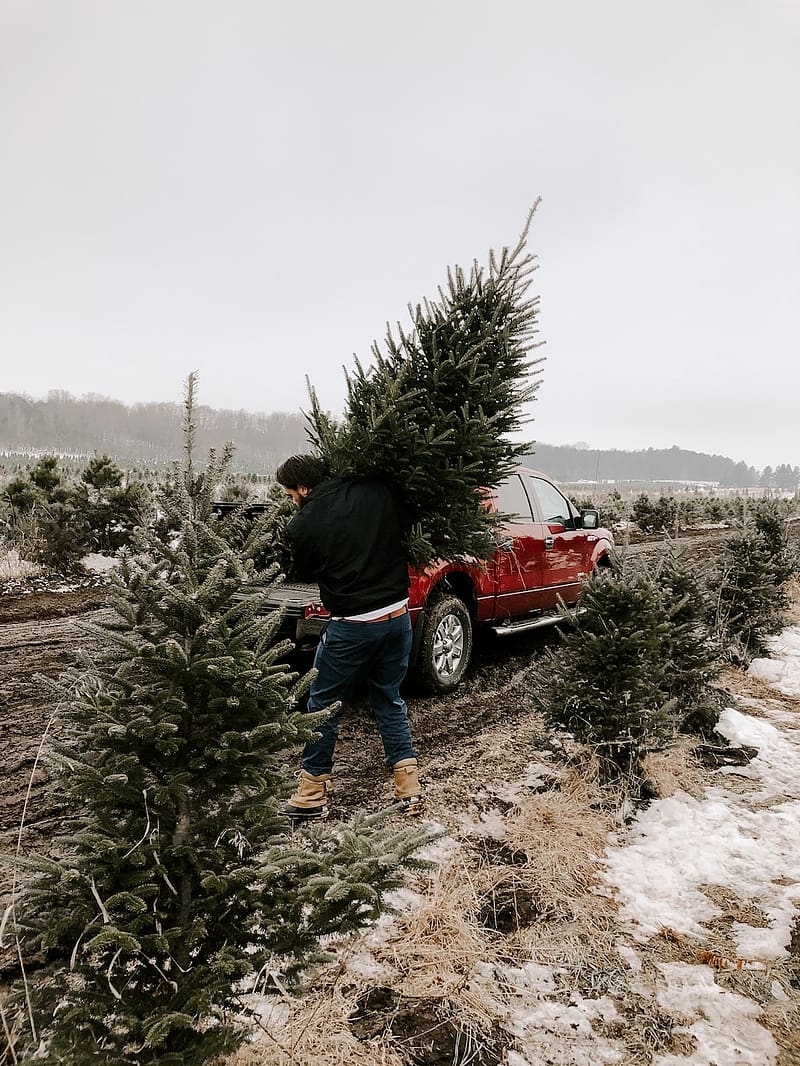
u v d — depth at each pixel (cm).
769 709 555
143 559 208
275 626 212
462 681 615
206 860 193
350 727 497
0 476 1562
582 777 394
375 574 336
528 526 673
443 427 349
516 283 365
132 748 194
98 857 181
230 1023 191
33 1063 156
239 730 207
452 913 273
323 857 195
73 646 667
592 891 302
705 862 324
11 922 178
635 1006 236
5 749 430
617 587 414
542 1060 213
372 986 237
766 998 240
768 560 732
